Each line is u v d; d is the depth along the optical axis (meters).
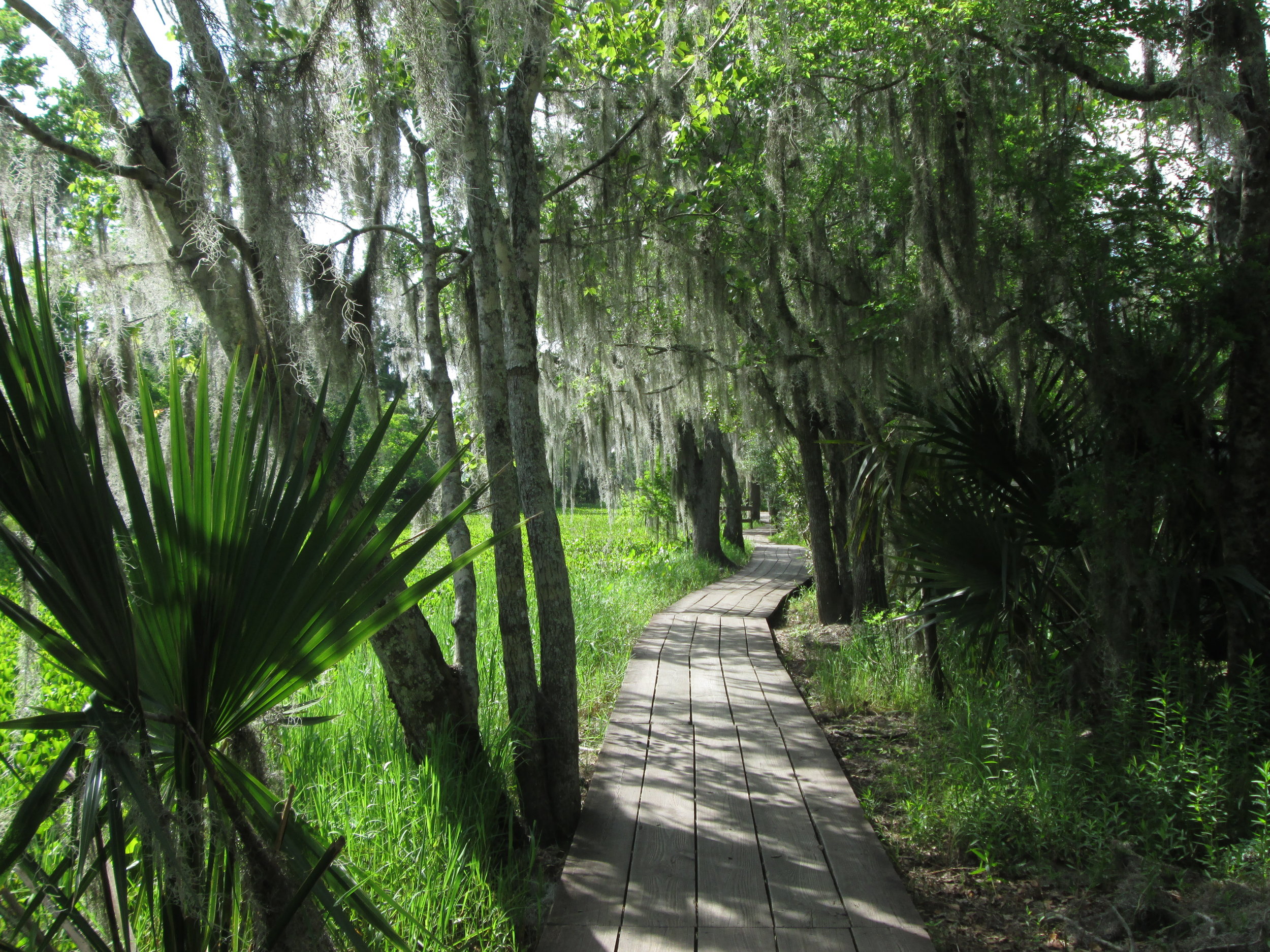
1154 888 3.42
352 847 3.28
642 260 7.54
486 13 4.20
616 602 10.34
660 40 6.12
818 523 10.52
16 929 1.61
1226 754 4.04
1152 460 4.81
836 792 4.46
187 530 1.82
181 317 4.24
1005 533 5.12
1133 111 5.88
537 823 4.09
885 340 6.70
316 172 3.49
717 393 11.00
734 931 3.06
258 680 1.89
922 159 5.70
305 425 3.34
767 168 6.84
